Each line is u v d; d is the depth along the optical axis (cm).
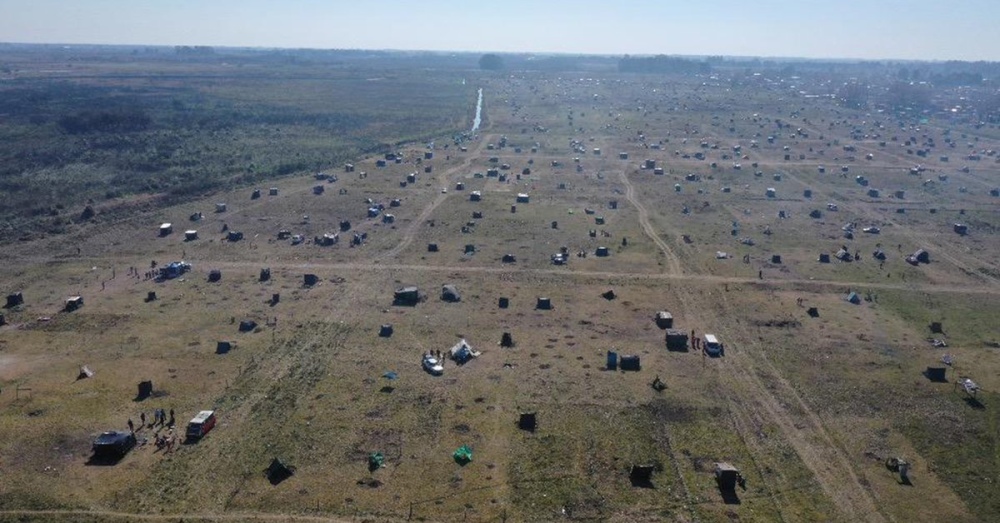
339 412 6481
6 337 8062
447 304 9325
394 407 6594
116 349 7781
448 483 5456
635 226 13462
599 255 11562
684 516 5141
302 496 5259
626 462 5803
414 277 10419
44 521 4934
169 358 7575
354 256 11400
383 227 13125
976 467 5847
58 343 7919
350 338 8175
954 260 11656
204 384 7000
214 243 11975
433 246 11744
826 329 8675
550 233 12875
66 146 19225
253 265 10869
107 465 5619
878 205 15438
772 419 6544
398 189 16200
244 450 5853
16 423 6181
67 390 6819
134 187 15425
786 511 5219
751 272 10844
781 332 8569
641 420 6469
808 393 7050
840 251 11738
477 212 14100
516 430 6241
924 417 6619
